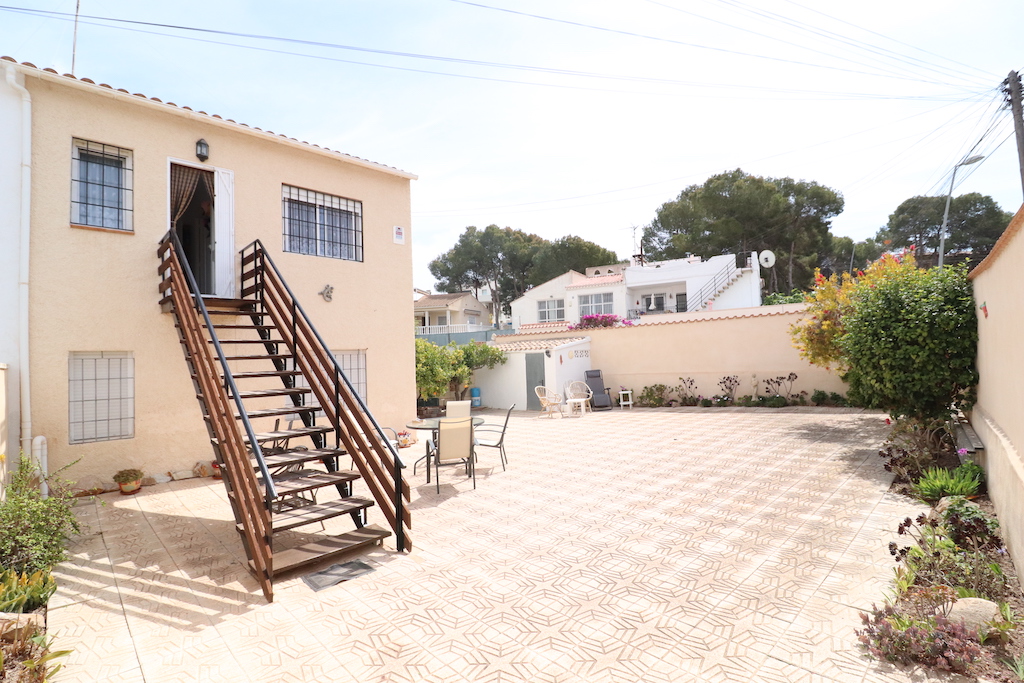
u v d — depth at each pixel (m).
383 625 3.51
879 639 2.96
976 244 32.44
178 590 4.15
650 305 26.27
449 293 46.03
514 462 8.72
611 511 5.88
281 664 3.07
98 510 6.41
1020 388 4.06
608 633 3.30
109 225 7.55
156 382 7.85
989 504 5.25
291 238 9.49
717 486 6.75
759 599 3.69
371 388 10.49
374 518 5.95
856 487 6.40
